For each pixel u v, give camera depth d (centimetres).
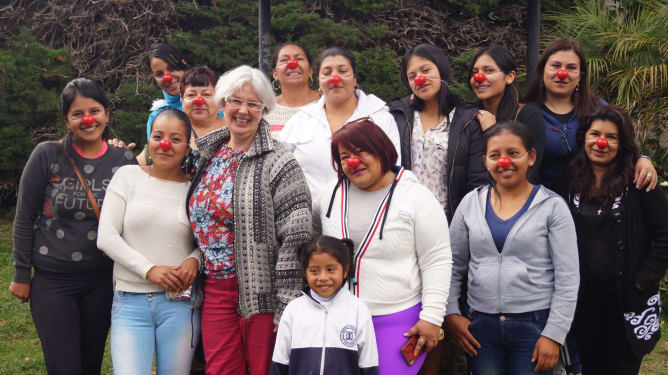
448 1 929
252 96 317
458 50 928
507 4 932
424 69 376
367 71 879
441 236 305
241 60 897
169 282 316
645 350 335
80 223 336
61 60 923
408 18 926
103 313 345
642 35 713
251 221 312
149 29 919
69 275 336
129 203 326
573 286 307
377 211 303
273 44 888
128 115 878
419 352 298
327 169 389
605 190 337
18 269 336
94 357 350
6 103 899
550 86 385
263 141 321
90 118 335
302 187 317
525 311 311
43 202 338
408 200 304
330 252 290
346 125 306
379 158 301
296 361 290
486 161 326
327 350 287
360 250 303
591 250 339
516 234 314
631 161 338
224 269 317
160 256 323
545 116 386
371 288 301
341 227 308
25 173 336
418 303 307
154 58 477
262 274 312
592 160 344
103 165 346
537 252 313
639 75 694
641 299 335
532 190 323
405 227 301
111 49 937
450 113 379
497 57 388
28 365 506
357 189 314
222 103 322
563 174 359
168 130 325
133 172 333
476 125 369
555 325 304
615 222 335
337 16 941
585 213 343
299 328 292
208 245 320
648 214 335
